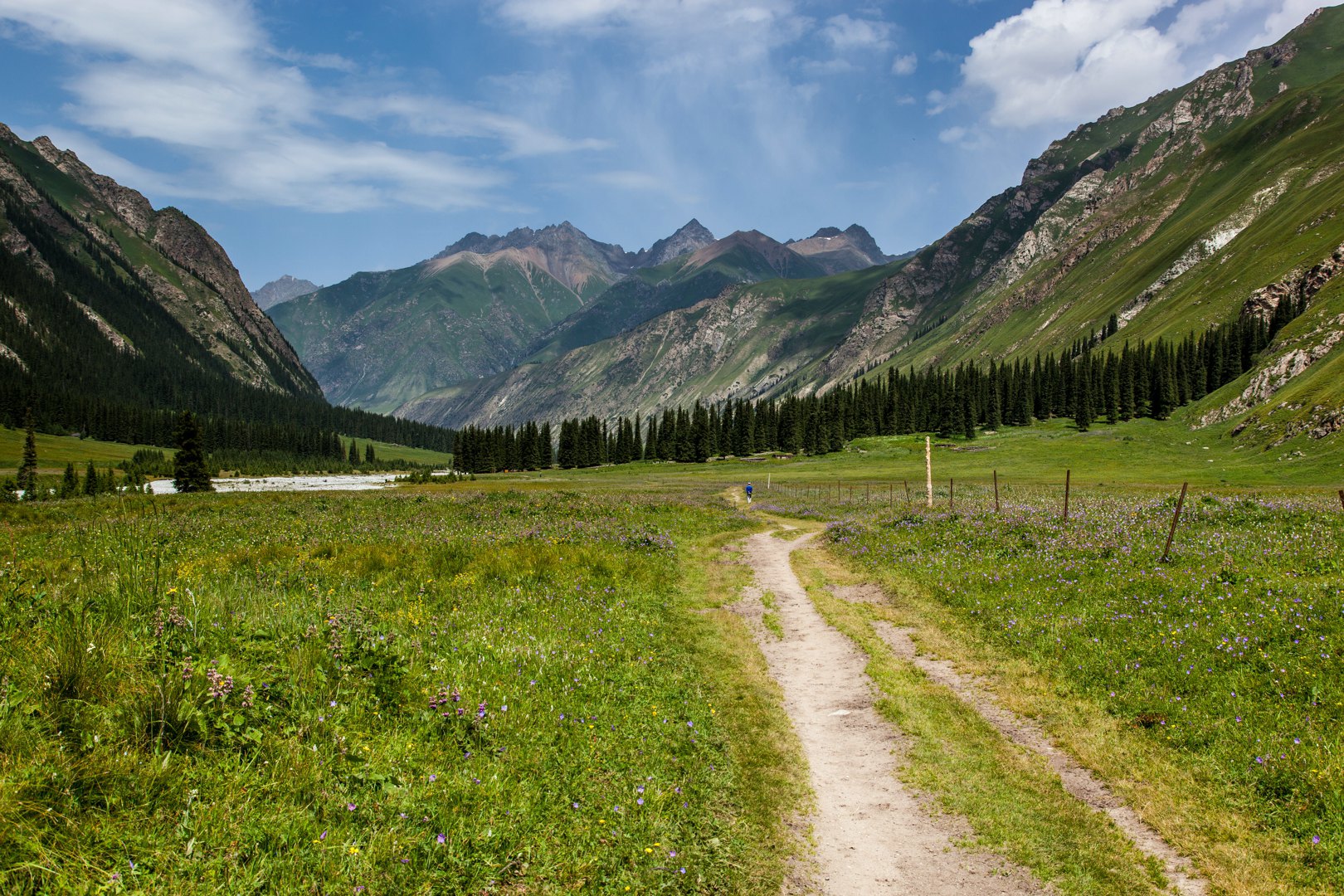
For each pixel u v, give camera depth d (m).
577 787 7.77
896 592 19.12
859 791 8.93
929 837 7.93
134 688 6.56
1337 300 120.06
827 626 16.52
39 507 35.59
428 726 7.97
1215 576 14.67
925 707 11.55
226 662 7.20
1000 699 11.78
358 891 5.36
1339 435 80.44
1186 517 22.31
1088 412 144.12
